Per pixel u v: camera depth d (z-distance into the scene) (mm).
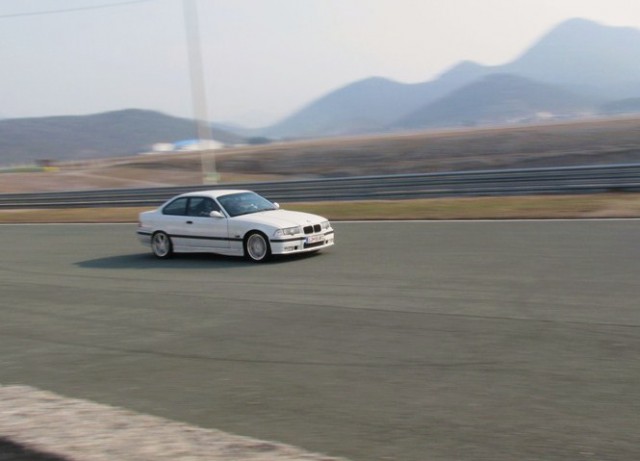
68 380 6371
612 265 10602
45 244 18547
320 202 23906
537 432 4488
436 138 69688
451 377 5758
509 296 8836
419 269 11234
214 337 7680
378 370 6082
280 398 5488
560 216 16969
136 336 7965
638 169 19344
